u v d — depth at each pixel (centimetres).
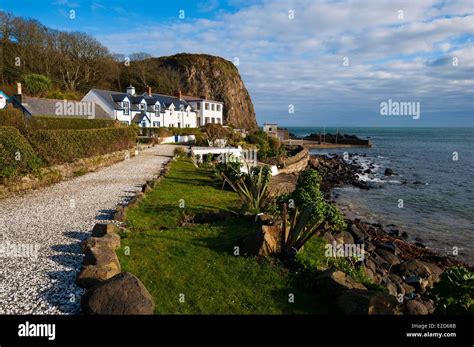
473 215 2416
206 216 1226
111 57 8281
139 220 1155
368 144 9638
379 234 1872
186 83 11138
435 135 18512
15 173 1469
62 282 689
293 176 3562
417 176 4244
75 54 7200
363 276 872
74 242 914
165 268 780
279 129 9288
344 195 3089
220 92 11556
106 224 962
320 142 10112
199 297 670
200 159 3067
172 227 1110
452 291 629
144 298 594
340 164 5269
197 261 830
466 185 3600
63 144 1919
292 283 748
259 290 713
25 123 1880
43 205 1288
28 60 6212
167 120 6206
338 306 650
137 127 4734
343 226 874
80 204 1323
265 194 1477
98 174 2097
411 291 1106
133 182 1858
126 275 622
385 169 4828
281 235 909
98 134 2458
